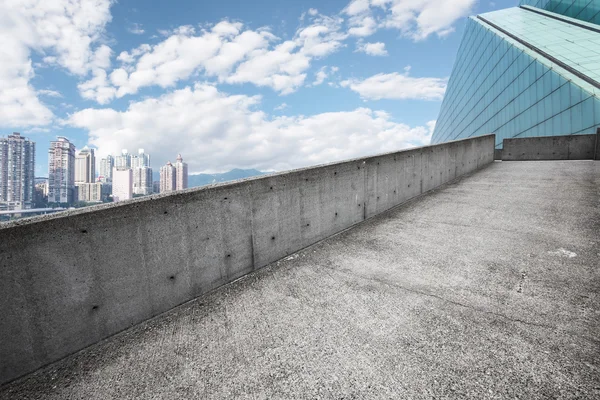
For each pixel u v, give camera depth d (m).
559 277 3.24
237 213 3.75
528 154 14.82
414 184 7.63
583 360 2.07
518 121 29.77
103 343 2.61
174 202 3.11
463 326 2.53
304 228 4.73
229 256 3.68
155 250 2.98
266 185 4.11
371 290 3.27
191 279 3.30
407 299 3.03
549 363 2.06
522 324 2.50
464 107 52.00
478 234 4.75
